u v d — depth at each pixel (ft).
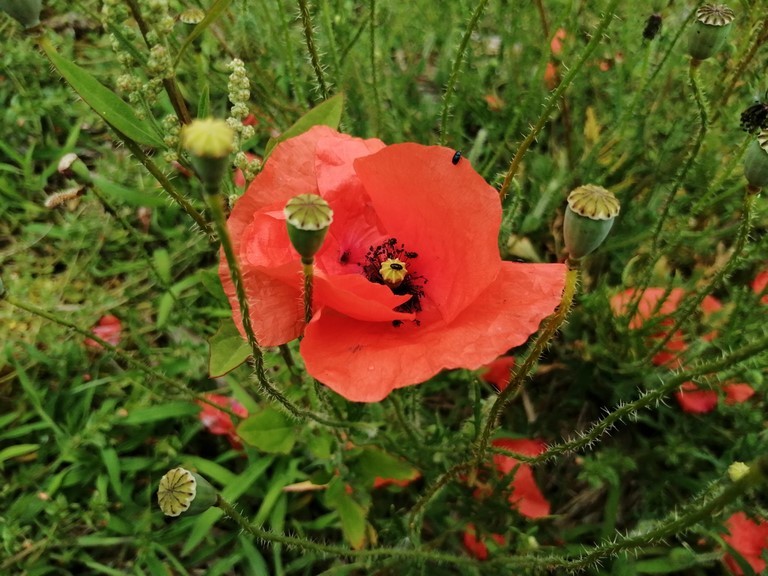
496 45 1.04
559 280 0.47
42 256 0.94
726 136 0.82
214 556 0.73
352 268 0.56
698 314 0.78
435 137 0.92
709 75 0.88
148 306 0.88
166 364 0.80
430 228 0.52
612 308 0.75
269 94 0.88
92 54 1.04
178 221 0.95
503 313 0.46
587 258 0.87
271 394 0.52
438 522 0.73
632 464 0.68
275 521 0.70
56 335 0.82
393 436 0.71
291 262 0.46
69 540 0.70
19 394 0.80
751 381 0.64
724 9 0.56
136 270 0.90
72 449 0.73
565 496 0.78
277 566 0.68
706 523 0.59
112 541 0.70
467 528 0.68
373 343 0.48
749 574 0.63
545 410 0.81
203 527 0.69
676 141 0.83
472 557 0.70
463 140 1.01
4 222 0.96
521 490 0.71
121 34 0.51
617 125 0.80
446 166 0.48
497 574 0.62
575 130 0.93
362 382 0.45
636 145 0.86
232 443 0.78
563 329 0.78
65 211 0.96
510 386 0.50
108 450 0.73
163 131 0.54
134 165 0.94
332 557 0.72
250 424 0.66
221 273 0.49
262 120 0.90
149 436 0.77
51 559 0.71
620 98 0.87
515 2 0.87
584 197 0.41
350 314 0.49
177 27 0.89
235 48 0.92
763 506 0.69
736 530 0.64
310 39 0.59
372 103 0.87
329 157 0.53
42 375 0.82
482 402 0.68
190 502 0.46
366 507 0.67
